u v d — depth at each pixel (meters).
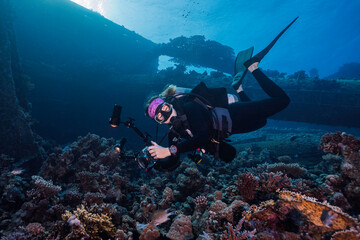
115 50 23.45
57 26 18.73
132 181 5.77
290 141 8.56
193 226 2.56
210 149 1.90
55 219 3.43
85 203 3.25
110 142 6.75
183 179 3.73
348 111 12.41
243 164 5.84
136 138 20.30
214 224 2.26
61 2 18.86
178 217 2.63
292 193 1.94
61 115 18.20
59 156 5.14
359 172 2.33
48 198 3.57
